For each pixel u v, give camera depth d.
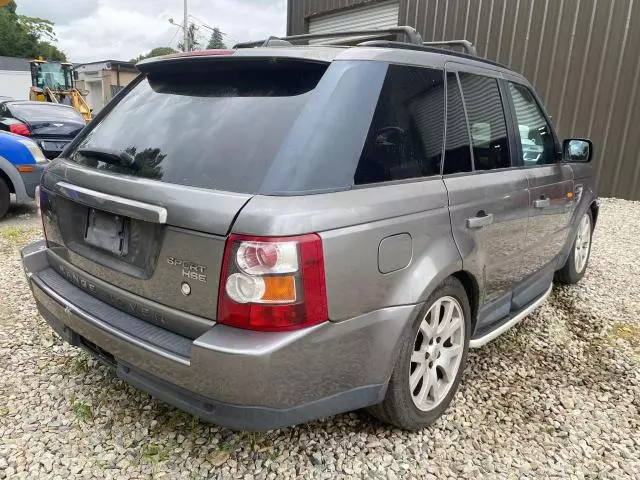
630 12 7.88
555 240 3.78
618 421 2.72
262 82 2.23
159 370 1.98
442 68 2.67
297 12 13.96
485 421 2.67
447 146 2.59
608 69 8.21
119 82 37.91
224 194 1.89
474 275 2.64
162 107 2.44
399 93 2.36
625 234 6.53
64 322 2.43
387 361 2.16
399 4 11.03
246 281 1.79
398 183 2.24
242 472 2.23
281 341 1.81
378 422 2.59
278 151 1.95
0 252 5.17
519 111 3.37
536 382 3.07
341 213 1.93
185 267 1.93
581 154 3.72
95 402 2.66
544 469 2.35
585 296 4.45
